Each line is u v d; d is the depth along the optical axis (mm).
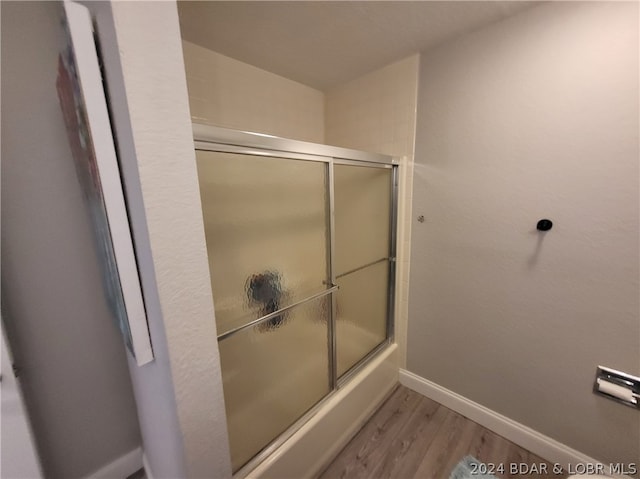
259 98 1637
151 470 1188
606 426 1148
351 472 1275
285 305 1143
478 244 1384
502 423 1425
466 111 1333
